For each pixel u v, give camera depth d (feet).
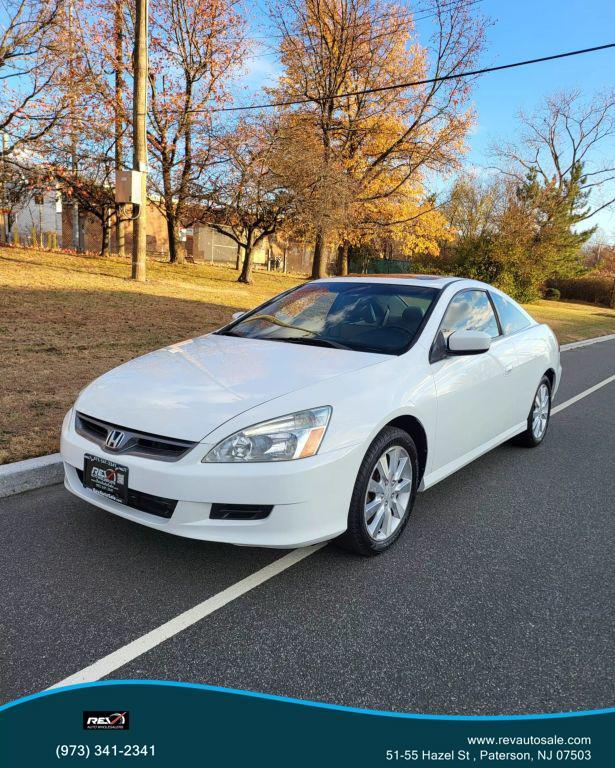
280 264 116.57
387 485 10.80
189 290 47.88
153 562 10.14
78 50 52.34
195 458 8.88
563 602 9.68
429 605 9.37
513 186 109.50
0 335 26.30
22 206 62.23
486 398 13.94
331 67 73.36
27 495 12.66
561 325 71.31
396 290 13.99
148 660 7.79
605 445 19.65
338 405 9.69
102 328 30.04
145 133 45.24
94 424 10.05
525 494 14.64
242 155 57.36
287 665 7.82
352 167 78.38
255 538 8.98
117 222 67.51
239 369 10.77
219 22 59.88
